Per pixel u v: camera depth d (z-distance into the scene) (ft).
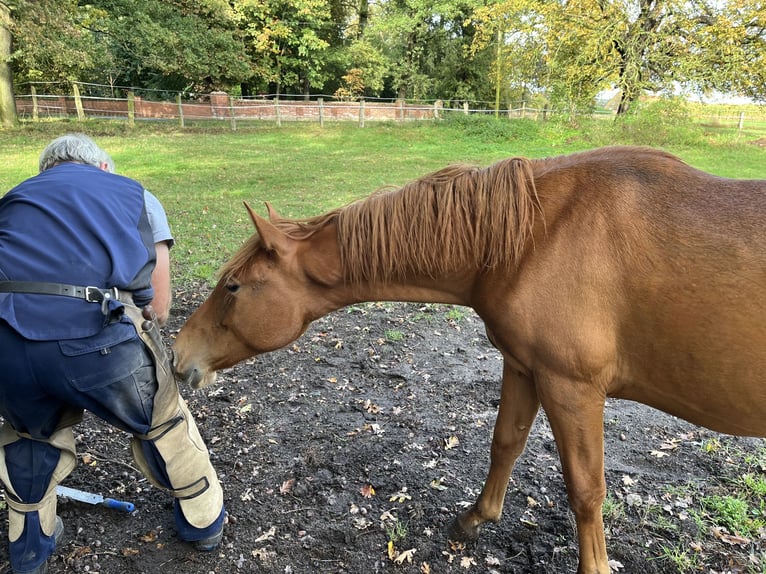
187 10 70.13
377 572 7.09
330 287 6.53
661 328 5.10
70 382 5.43
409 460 9.29
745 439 9.80
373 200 6.32
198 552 7.38
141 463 6.79
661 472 8.95
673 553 7.26
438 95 95.25
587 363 5.39
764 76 46.68
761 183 5.14
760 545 7.33
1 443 6.14
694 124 53.52
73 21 56.44
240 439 9.96
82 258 5.41
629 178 5.40
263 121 69.26
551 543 7.46
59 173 5.97
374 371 12.32
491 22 61.62
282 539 7.62
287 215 25.82
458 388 11.61
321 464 9.20
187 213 26.08
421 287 6.48
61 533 7.50
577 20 50.01
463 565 7.15
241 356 6.84
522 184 5.61
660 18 49.85
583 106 52.80
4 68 53.36
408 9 86.33
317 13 81.00
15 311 5.20
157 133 57.41
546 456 9.37
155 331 6.12
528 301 5.56
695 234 4.96
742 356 4.83
